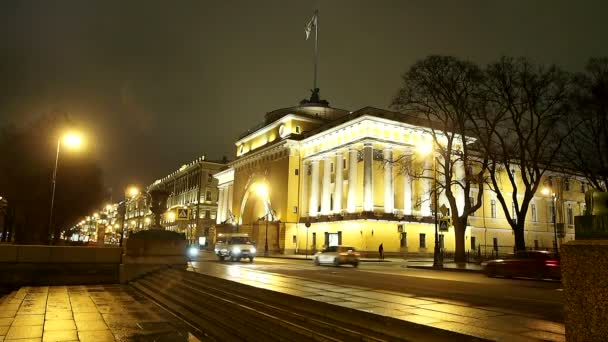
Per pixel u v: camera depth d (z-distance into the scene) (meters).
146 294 17.52
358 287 13.48
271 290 11.38
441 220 32.56
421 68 37.78
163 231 22.67
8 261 19.86
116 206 152.50
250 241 37.47
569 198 70.06
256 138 78.62
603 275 3.46
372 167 53.25
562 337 6.31
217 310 11.85
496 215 62.28
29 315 12.90
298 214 63.69
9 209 44.84
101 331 10.76
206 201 105.75
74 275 20.89
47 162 41.12
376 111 55.25
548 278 21.48
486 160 37.34
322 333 7.95
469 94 36.59
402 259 49.94
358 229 52.09
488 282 19.38
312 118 68.94
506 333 6.54
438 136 56.16
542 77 34.72
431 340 6.41
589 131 36.88
